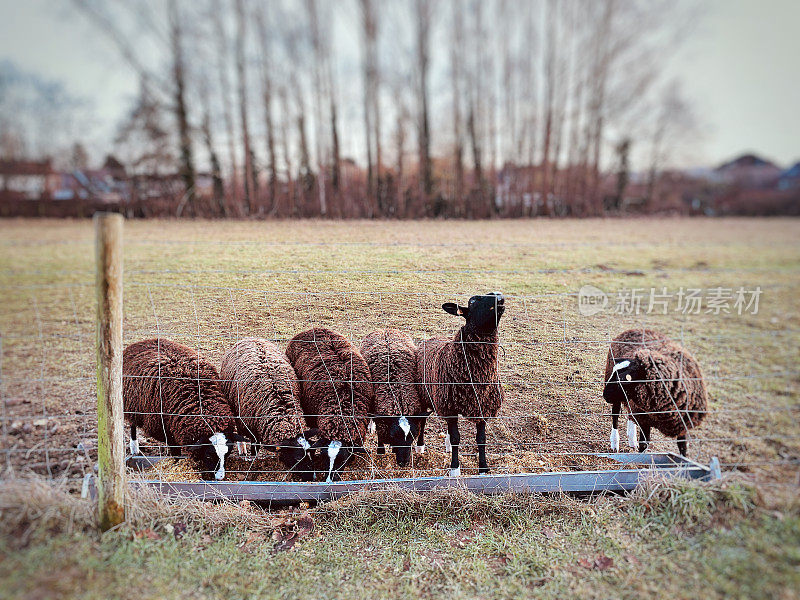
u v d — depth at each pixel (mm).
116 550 2758
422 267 6480
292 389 4070
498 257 6949
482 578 2766
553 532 3143
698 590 2537
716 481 3305
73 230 8211
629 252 7629
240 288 5844
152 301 5367
